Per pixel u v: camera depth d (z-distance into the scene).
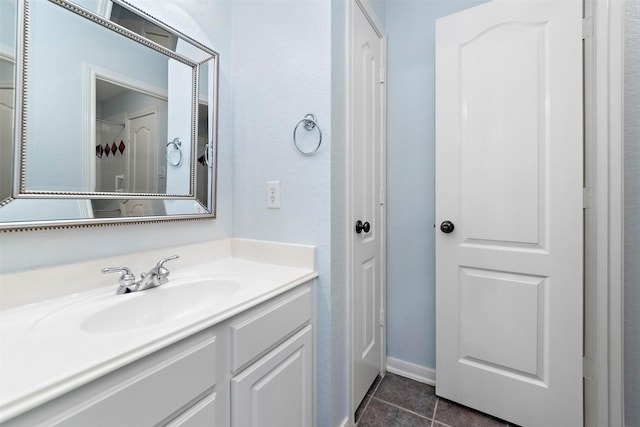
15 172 0.74
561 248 1.17
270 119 1.25
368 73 1.45
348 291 1.26
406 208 1.65
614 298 1.11
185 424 0.64
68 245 0.84
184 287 0.97
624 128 1.16
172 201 1.12
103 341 0.57
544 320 1.22
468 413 1.38
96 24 0.89
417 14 1.60
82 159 0.87
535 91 1.21
